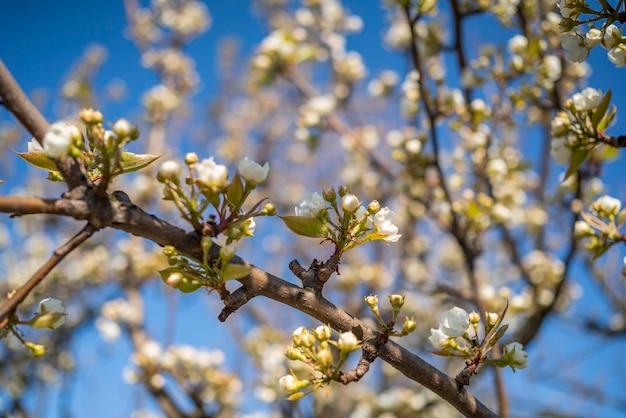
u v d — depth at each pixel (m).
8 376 1.04
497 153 0.94
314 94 1.10
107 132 0.37
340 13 1.20
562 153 0.48
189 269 0.38
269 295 0.39
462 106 0.83
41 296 1.19
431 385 0.41
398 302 0.40
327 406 0.99
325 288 1.15
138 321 1.04
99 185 0.36
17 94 0.35
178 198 0.38
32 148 0.41
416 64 0.78
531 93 0.80
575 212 0.73
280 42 1.09
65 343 1.13
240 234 0.39
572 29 0.46
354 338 0.39
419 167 0.90
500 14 0.82
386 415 1.00
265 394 0.94
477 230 0.82
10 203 0.35
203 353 0.96
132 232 0.37
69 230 1.34
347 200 0.40
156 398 0.92
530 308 0.85
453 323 0.42
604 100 0.46
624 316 1.08
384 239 0.40
